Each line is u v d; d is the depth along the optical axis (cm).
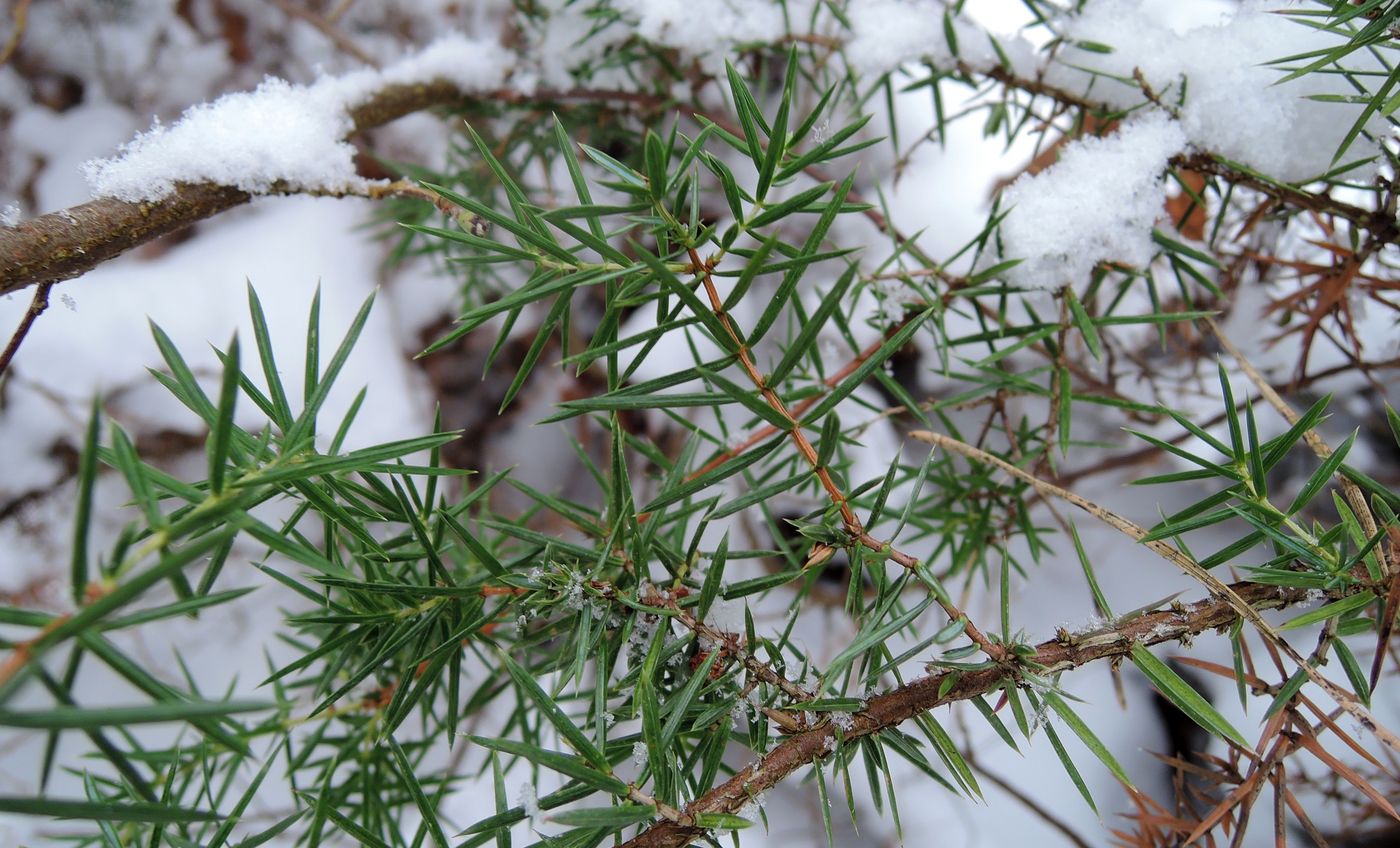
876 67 24
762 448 17
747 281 15
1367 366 24
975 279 22
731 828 16
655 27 26
